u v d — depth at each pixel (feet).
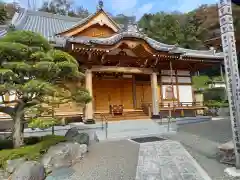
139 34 46.93
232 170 17.81
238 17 81.41
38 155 20.90
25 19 66.18
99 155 24.63
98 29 59.77
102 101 59.06
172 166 19.90
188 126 45.50
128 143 30.94
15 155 19.74
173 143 29.84
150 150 26.25
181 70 63.52
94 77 58.95
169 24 150.61
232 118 18.65
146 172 18.53
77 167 20.66
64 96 24.98
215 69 115.24
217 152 24.14
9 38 21.66
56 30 65.00
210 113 64.44
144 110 56.95
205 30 136.26
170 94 60.70
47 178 18.03
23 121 23.72
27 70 20.42
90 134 37.91
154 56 50.06
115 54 49.88
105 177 17.78
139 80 63.41
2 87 19.34
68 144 23.39
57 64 21.07
